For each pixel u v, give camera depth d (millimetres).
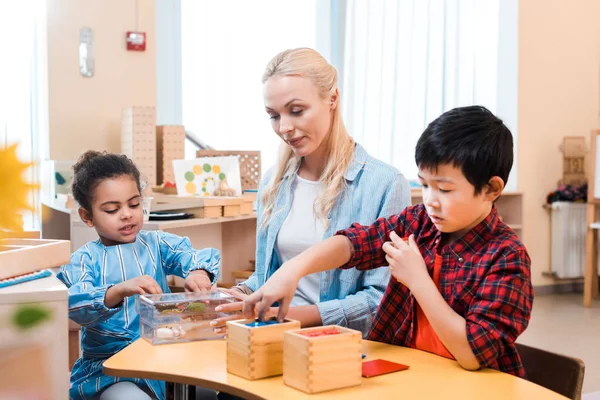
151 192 3410
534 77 5637
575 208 5633
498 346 1217
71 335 2578
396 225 1506
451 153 1231
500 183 1281
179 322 1401
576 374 1312
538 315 4832
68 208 2854
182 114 4496
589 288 5164
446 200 1260
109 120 3918
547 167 5723
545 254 5742
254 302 1284
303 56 1642
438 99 5383
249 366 1138
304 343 1075
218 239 3365
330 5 5047
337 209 1734
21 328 478
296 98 1613
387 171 1727
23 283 1109
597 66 5906
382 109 5195
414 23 5281
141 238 1997
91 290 1651
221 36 4547
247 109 4637
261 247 1855
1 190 375
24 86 3717
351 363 1112
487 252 1302
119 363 1244
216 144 4570
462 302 1303
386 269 1657
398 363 1254
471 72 5523
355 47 5090
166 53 4441
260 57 4676
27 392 1021
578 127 5840
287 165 1835
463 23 5477
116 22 3918
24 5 3699
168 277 3016
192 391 1306
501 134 1276
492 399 1059
